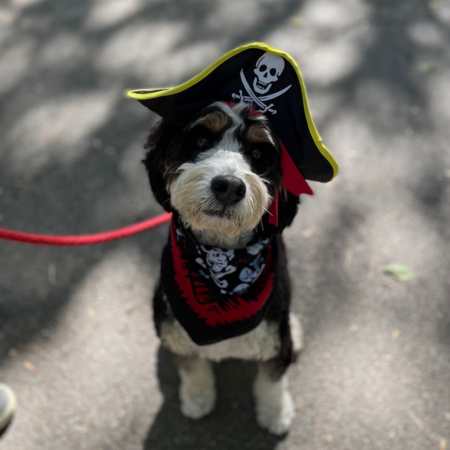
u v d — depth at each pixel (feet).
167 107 1.92
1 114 4.55
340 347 2.92
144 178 3.89
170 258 2.20
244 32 5.61
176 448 2.59
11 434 2.63
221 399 2.78
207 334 2.15
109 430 2.65
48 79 4.99
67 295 3.18
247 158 2.00
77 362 2.89
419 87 4.70
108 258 3.37
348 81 4.80
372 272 3.25
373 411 2.67
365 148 4.09
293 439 2.61
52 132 4.32
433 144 4.10
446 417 2.63
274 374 2.44
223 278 2.14
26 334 3.00
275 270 2.19
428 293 3.13
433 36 5.42
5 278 3.26
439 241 3.40
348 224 3.53
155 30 5.75
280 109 1.92
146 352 2.93
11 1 6.56
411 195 3.69
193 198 1.90
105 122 4.41
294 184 2.08
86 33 5.75
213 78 1.89
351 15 5.85
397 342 2.92
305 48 5.28
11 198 3.76
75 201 3.74
